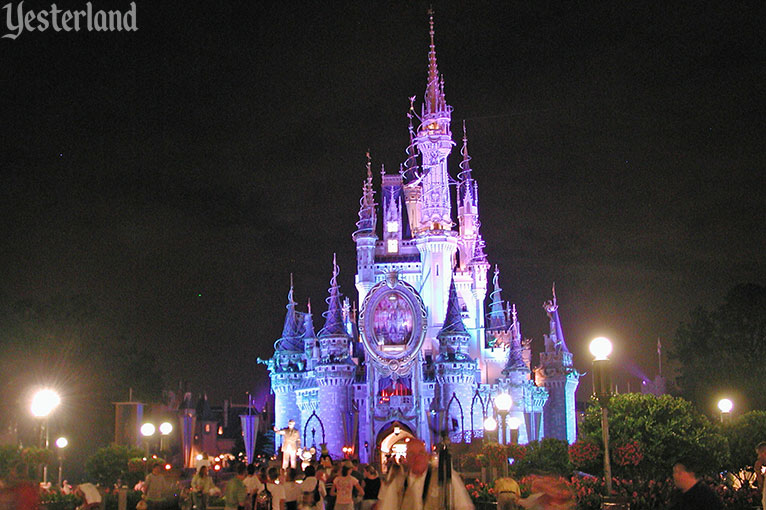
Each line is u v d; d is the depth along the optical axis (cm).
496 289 13625
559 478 1627
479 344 12838
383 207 13262
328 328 12044
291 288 13388
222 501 4072
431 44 13975
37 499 1475
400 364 11612
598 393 2442
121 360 9925
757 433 4431
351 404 11719
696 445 3919
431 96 13588
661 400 4044
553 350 12162
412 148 13800
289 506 3275
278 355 12900
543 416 11969
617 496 2350
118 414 6384
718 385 8588
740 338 8544
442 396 11481
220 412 16175
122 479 4612
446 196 12962
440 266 12606
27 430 8750
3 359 8894
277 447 12500
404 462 1628
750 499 3177
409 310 11731
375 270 12719
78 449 9369
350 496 2909
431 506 1526
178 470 3058
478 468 5584
